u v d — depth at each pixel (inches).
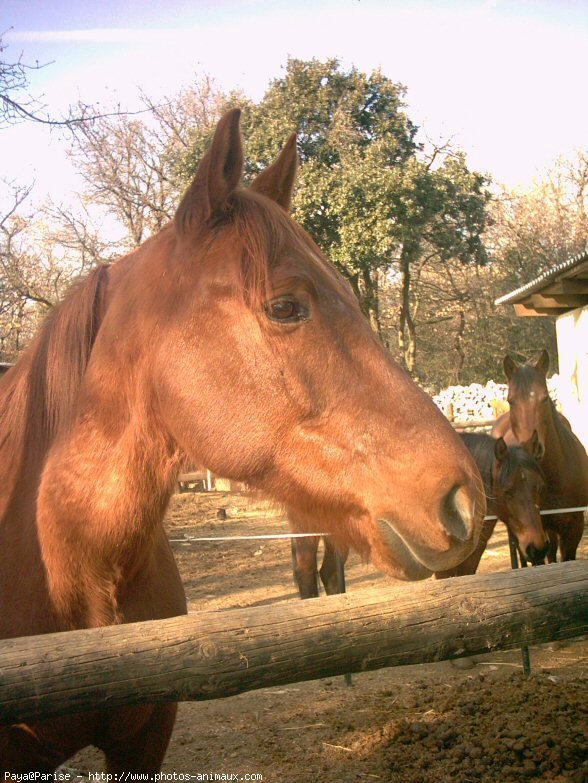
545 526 249.3
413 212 890.7
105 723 76.7
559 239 1258.0
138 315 71.2
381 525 62.2
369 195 876.6
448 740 139.7
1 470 81.7
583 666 189.3
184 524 458.6
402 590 64.3
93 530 70.0
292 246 68.2
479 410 705.0
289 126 928.9
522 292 430.6
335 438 64.2
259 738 152.4
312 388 64.7
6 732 71.4
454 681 180.9
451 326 1289.4
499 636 64.7
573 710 145.0
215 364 66.1
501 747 130.7
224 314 66.3
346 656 58.9
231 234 68.0
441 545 59.2
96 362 73.8
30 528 75.1
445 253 1043.3
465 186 994.7
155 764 83.7
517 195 1320.1
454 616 62.9
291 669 57.2
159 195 1032.2
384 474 62.4
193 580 315.3
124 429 71.2
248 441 65.5
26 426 81.1
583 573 71.9
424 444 62.5
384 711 160.7
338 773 133.3
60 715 52.5
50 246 971.9
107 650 53.3
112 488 70.2
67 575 71.2
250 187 82.5
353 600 61.6
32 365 83.1
